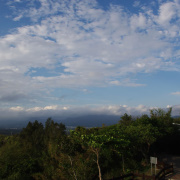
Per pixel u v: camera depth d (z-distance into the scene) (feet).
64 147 49.19
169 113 85.76
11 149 97.09
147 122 77.20
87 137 40.32
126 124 91.15
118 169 64.23
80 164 63.10
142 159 71.15
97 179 58.03
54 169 72.13
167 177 50.57
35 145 112.47
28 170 78.95
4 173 80.12
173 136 90.48
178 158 79.15
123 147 48.85
